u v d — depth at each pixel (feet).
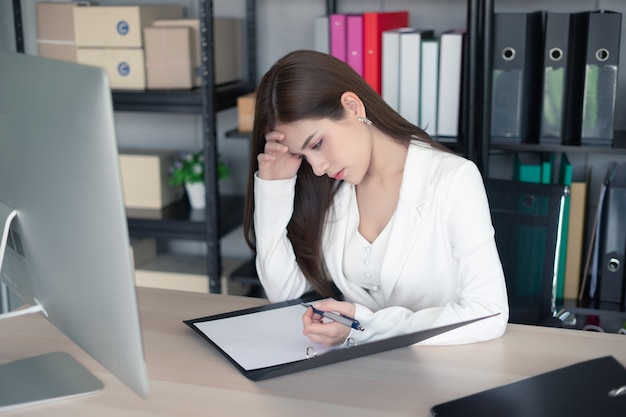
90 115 2.89
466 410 3.31
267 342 4.13
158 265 9.46
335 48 8.02
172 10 9.12
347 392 3.59
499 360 3.93
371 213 5.11
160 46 8.46
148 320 4.54
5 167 3.63
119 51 8.53
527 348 4.08
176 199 9.54
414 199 4.77
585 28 7.34
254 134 4.86
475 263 4.48
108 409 3.48
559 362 3.90
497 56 7.48
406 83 7.88
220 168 8.98
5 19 9.73
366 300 5.22
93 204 3.02
